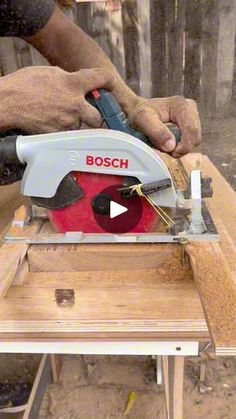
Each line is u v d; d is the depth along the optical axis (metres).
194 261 0.76
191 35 2.82
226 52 2.80
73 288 0.82
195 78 2.93
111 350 0.81
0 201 1.25
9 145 0.83
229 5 2.68
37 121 0.86
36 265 0.87
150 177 0.85
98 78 0.89
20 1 1.14
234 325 0.57
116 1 2.82
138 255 0.84
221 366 1.75
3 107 0.84
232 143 2.52
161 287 0.82
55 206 0.87
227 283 0.69
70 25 1.23
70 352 0.81
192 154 1.40
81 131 0.83
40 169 0.84
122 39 2.95
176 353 0.80
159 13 2.83
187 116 0.95
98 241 0.86
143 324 0.74
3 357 1.92
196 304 0.77
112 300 0.79
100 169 0.84
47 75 0.85
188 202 0.89
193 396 1.62
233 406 1.57
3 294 0.71
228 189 1.23
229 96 2.87
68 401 1.65
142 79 3.04
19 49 2.91
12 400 1.69
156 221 0.90
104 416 1.58
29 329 0.75
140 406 1.60
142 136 0.91
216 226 0.94
